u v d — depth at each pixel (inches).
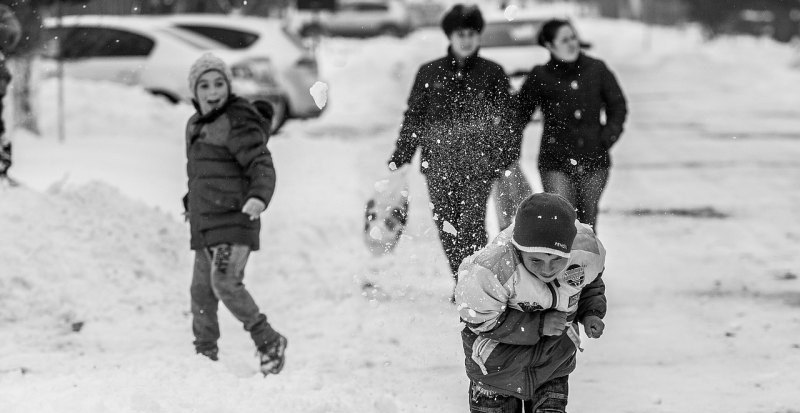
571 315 271.0
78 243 481.7
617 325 442.0
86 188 534.0
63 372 364.5
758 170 869.2
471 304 258.5
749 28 2699.3
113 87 1031.0
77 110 956.6
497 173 431.5
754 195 758.5
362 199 733.9
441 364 386.6
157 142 903.1
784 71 1803.6
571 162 449.4
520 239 251.6
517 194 432.8
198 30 1098.1
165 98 1075.3
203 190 362.6
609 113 462.9
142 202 557.6
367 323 441.4
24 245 463.2
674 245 602.5
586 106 456.1
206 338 379.2
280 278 529.3
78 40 1049.5
